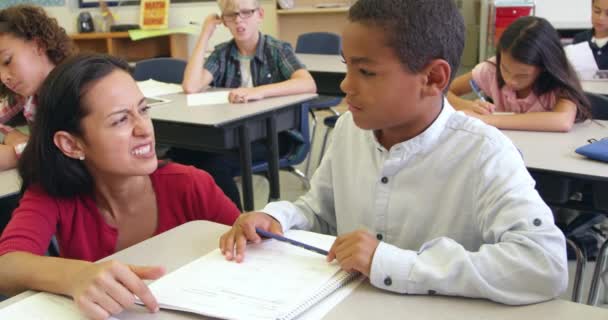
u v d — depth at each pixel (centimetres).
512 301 72
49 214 108
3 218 164
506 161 87
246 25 266
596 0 291
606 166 142
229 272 82
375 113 85
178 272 83
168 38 524
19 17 166
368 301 74
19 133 182
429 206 95
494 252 75
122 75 103
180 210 123
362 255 78
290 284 77
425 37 80
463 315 70
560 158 150
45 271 82
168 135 222
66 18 539
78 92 100
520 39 191
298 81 252
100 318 72
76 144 105
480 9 491
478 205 88
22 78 168
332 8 482
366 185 102
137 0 516
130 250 95
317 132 421
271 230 94
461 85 239
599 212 143
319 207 112
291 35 526
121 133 101
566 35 399
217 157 246
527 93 201
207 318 71
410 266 75
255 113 216
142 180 117
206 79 273
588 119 194
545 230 77
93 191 113
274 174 237
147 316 73
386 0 80
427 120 93
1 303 79
